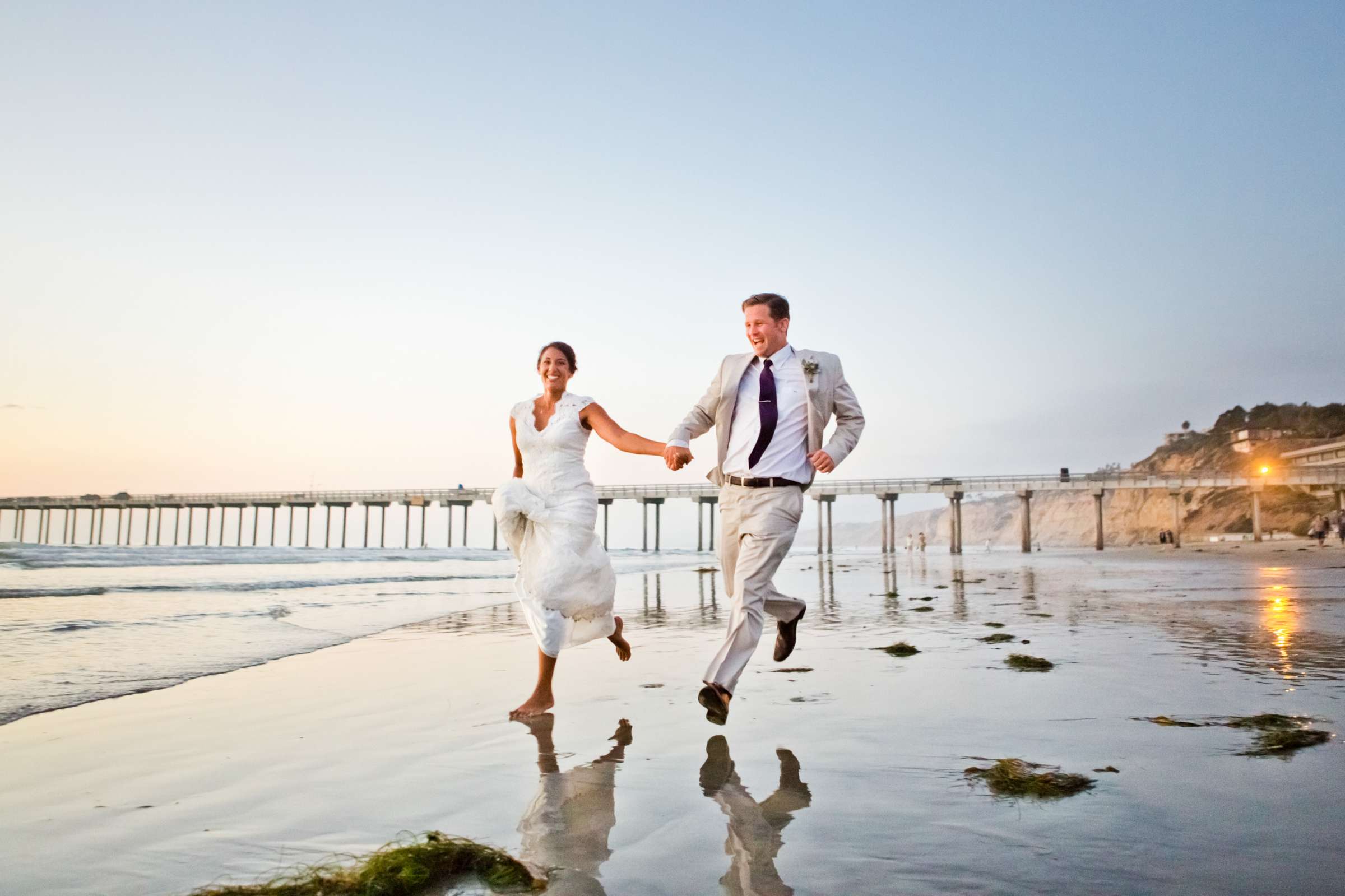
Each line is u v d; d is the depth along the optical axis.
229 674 4.63
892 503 47.56
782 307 3.96
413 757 2.86
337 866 1.83
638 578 17.16
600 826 2.13
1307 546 36.38
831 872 1.79
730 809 2.26
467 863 1.79
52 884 1.75
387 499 64.56
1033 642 5.79
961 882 1.71
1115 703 3.62
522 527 3.95
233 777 2.61
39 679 4.31
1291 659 4.83
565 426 3.95
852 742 3.01
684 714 3.58
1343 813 2.14
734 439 3.92
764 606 3.71
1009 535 150.62
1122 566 21.39
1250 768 2.58
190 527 74.50
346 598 10.13
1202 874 1.73
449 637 6.50
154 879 1.79
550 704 3.64
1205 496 74.44
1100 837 1.98
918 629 6.74
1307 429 82.75
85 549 25.61
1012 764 2.55
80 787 2.50
